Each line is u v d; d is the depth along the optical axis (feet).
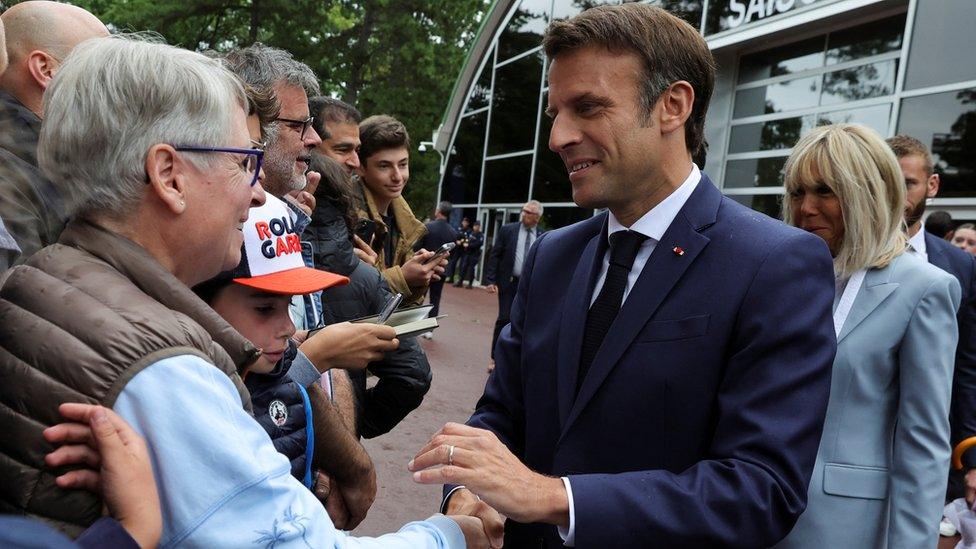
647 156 4.44
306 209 7.36
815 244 4.33
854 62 30.35
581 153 4.48
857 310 6.11
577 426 4.57
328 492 5.60
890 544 5.82
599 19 4.35
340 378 6.84
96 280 3.11
